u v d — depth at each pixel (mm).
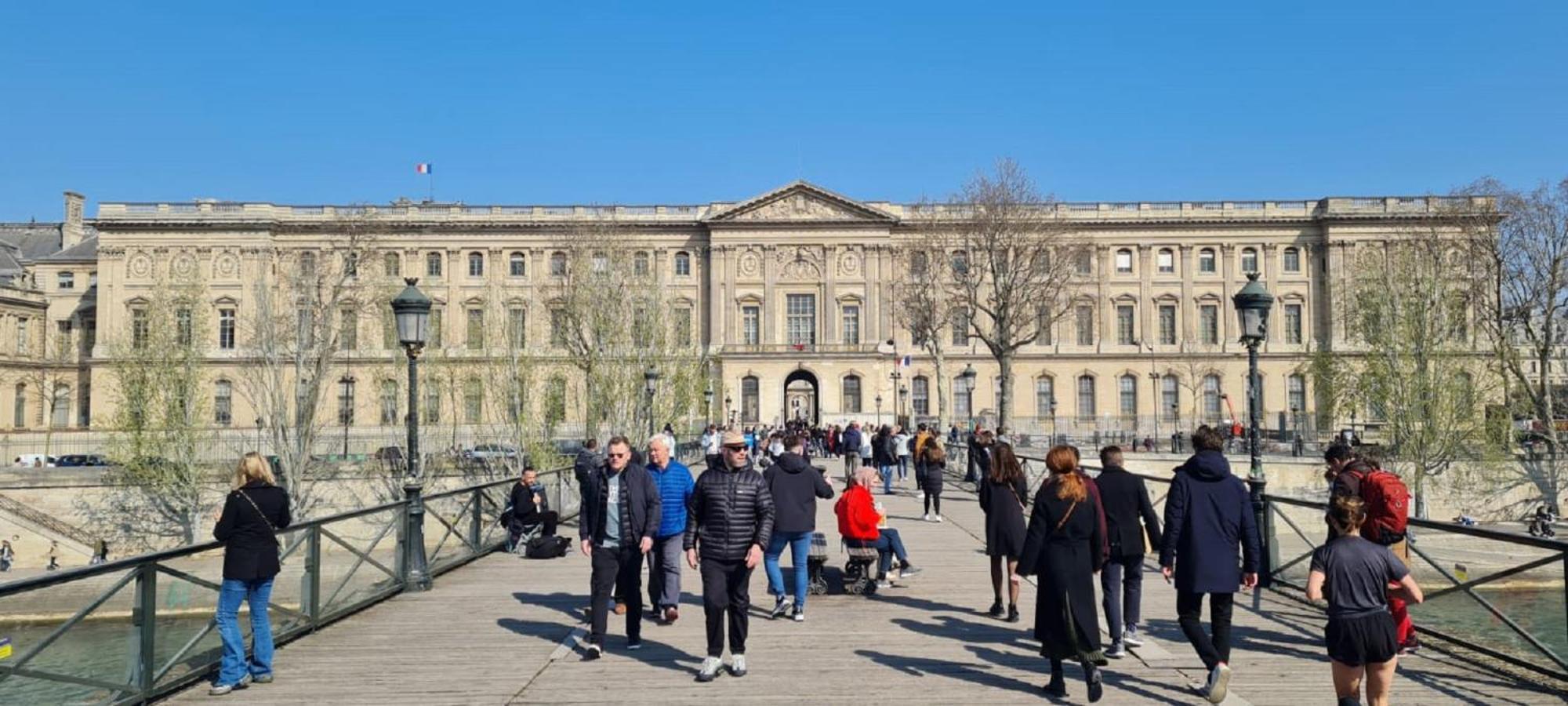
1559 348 76875
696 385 64750
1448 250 77375
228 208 95062
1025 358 98062
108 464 63156
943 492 41219
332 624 15516
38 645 9656
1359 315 70625
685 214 99000
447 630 15117
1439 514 58438
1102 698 11383
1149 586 18500
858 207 96062
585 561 22188
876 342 95625
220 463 57562
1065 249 69312
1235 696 11406
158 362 58000
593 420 62531
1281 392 96375
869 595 17750
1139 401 97375
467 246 97312
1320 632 14445
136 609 10930
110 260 94375
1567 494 57594
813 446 70438
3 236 117938
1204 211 98125
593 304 66250
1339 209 95500
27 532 53688
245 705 11258
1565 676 11656
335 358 89500
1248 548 11359
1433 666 12547
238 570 11820
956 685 11945
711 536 12461
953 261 77750
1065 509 11242
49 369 100812
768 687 11883
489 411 70250
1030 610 16469
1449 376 58031
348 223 90188
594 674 12570
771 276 96438
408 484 18656
